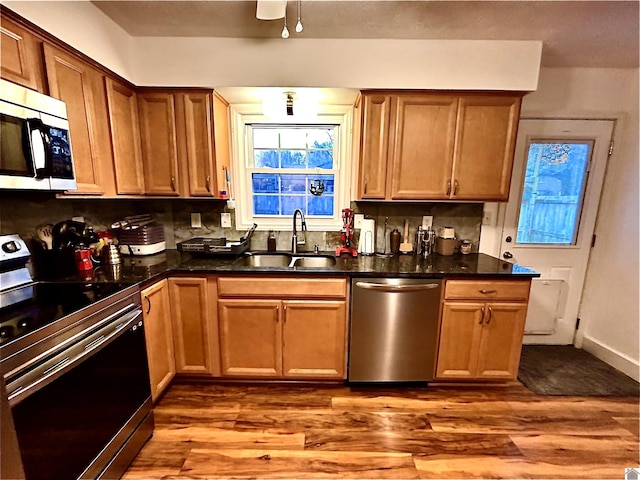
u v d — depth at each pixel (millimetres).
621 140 2316
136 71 1919
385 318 1914
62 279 1567
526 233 2502
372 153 2047
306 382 2104
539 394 2004
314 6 1556
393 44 1902
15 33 1181
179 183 2059
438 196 2082
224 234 2502
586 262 2523
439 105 1980
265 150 2496
